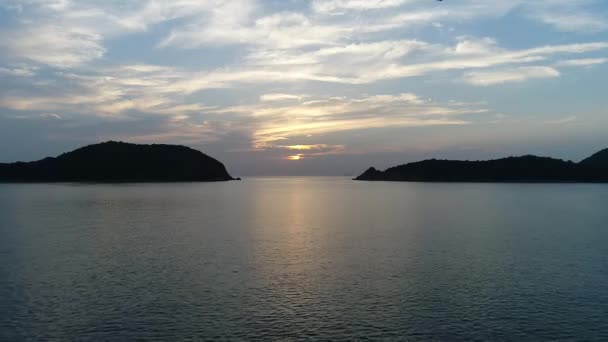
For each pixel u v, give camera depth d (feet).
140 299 86.53
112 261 118.73
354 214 254.06
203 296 88.48
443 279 100.83
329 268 111.45
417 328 73.10
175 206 309.01
